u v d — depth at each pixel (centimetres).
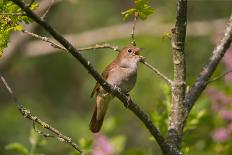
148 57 1591
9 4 679
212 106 1045
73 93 1775
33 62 1778
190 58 1652
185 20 747
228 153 1023
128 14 737
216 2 1784
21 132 1593
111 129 1105
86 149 950
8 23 683
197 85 771
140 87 1553
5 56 1712
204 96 1059
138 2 724
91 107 1762
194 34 1698
